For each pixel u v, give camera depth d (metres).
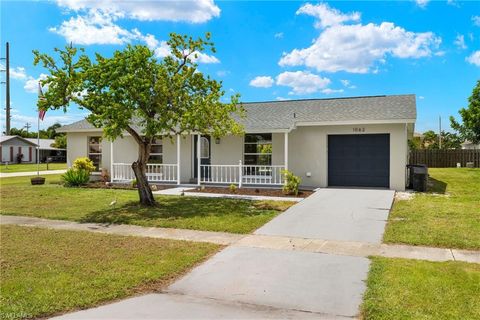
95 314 4.11
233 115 16.98
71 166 20.23
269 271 5.55
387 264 5.70
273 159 16.09
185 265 5.79
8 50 47.53
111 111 10.01
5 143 48.44
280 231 8.11
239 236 7.74
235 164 16.70
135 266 5.70
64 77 10.23
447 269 5.41
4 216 10.02
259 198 12.74
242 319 3.99
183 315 4.09
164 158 18.06
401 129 14.40
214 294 4.71
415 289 4.65
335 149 15.56
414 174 14.28
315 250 6.64
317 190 14.32
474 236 7.30
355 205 10.98
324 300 4.48
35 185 17.31
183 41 11.26
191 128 11.54
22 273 5.35
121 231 8.21
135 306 4.34
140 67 10.55
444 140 48.31
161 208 10.92
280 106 18.69
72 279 5.11
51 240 7.34
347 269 5.58
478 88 26.08
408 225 8.32
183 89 11.23
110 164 19.19
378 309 4.11
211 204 11.56
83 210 10.70
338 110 16.20
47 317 4.04
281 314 4.11
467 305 4.16
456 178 19.11
